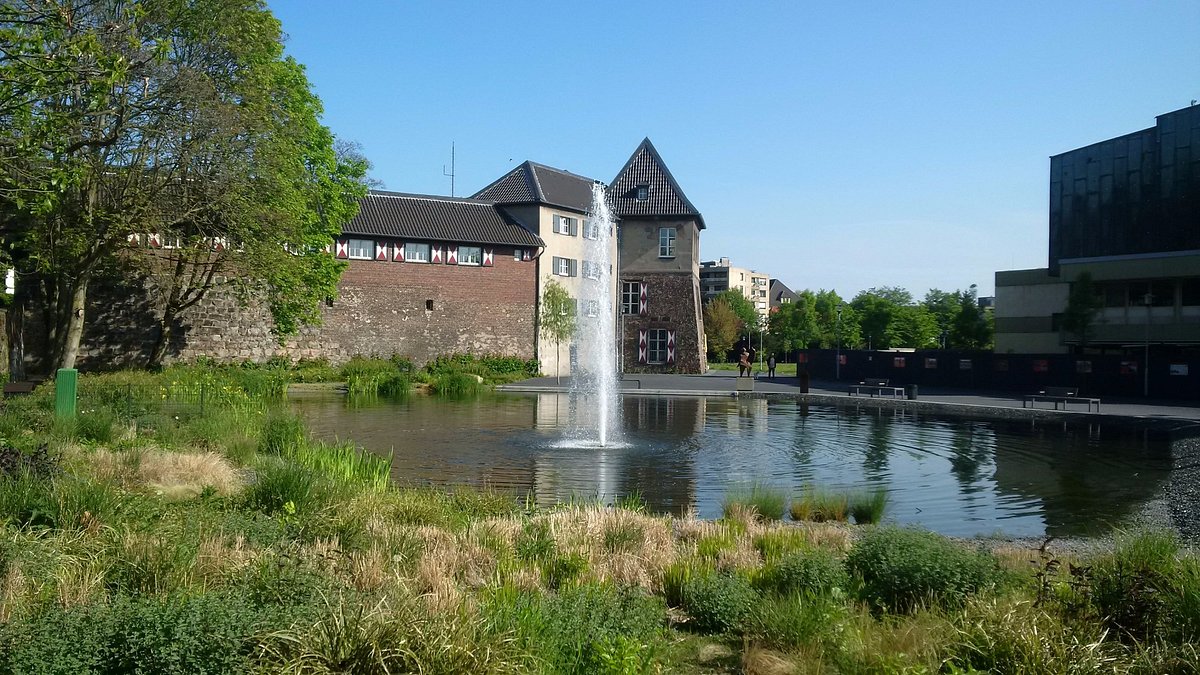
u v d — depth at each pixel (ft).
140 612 16.19
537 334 177.47
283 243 106.32
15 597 18.02
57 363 97.76
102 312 124.88
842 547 30.27
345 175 135.85
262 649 15.40
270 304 119.75
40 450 32.86
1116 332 138.92
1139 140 137.08
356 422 81.46
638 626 19.60
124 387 67.82
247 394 82.12
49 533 24.40
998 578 23.50
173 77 79.15
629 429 79.30
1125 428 83.61
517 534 30.42
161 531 24.29
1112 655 17.62
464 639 15.89
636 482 50.55
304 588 19.52
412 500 35.24
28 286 108.99
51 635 15.57
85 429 47.60
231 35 90.99
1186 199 130.82
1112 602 20.42
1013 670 16.98
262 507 32.04
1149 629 19.29
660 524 33.58
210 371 97.96
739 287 509.76
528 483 49.57
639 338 196.54
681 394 125.59
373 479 43.19
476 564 26.30
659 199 197.98
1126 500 46.03
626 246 197.47
